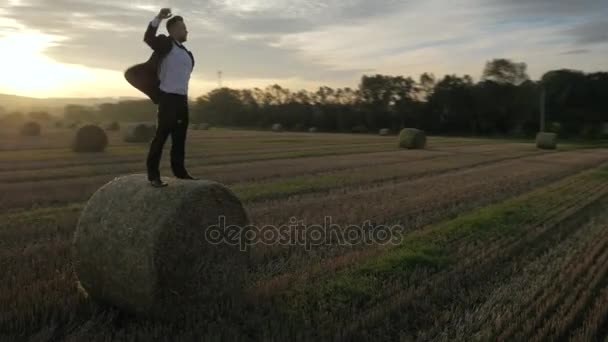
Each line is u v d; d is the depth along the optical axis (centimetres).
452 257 761
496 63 8656
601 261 759
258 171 1858
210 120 9969
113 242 534
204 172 1802
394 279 659
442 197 1317
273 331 489
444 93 8538
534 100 8481
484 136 7669
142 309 532
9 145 3055
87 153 2530
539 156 2983
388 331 512
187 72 561
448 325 528
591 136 7112
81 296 580
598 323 537
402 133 3484
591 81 8800
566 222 1042
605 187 1605
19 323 496
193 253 555
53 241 813
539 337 502
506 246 835
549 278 678
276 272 676
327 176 1750
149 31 531
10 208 1114
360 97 9538
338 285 621
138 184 571
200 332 489
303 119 9075
